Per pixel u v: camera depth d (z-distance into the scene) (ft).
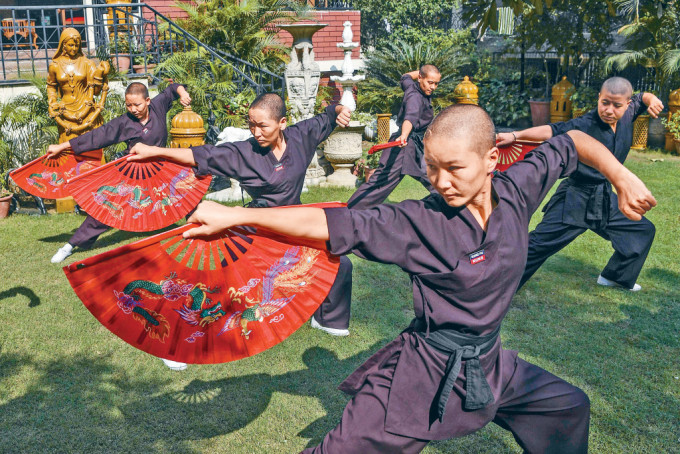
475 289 7.55
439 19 75.56
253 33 44.88
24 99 28.43
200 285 7.60
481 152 6.84
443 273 7.47
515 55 56.54
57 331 15.69
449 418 7.86
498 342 8.23
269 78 42.75
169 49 43.37
